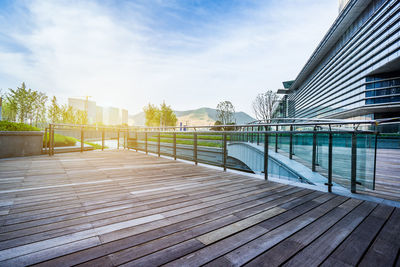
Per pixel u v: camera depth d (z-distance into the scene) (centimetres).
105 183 348
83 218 202
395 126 1096
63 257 136
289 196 286
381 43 2398
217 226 189
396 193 312
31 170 445
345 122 306
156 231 177
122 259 135
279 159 535
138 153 814
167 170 475
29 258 134
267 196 285
